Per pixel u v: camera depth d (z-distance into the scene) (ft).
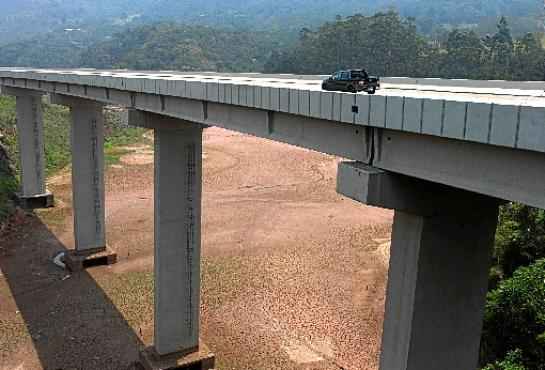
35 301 96.43
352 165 38.75
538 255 80.94
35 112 150.30
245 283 103.45
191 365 74.33
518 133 25.95
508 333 67.21
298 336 84.33
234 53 645.10
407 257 38.73
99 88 87.45
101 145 111.34
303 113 41.93
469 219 38.83
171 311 74.13
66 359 78.07
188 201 72.43
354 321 89.25
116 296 98.17
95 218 113.50
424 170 33.96
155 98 69.36
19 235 131.85
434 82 69.15
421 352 39.19
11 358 78.33
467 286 39.78
